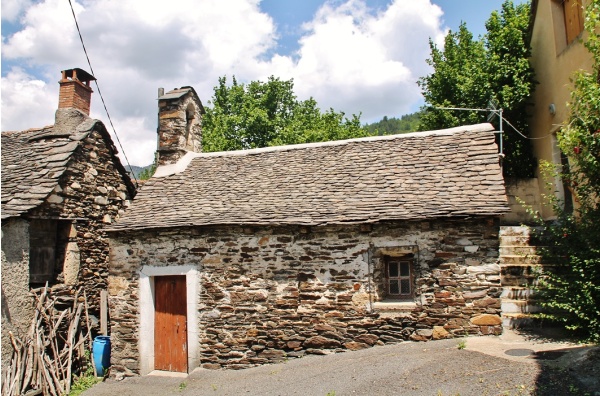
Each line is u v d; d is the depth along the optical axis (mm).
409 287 7961
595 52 7098
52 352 9023
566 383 4848
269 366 7973
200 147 12422
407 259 8008
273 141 23766
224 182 10172
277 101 26734
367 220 7609
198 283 8648
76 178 10422
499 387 5035
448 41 15656
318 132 23625
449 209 7387
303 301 8062
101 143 11461
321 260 8031
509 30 12938
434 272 7484
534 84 12586
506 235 9164
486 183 7945
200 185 10258
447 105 14047
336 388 6047
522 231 9172
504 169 13172
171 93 11656
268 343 8180
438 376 5629
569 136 6797
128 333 9023
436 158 9031
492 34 13469
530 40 12789
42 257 9711
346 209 8062
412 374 5855
